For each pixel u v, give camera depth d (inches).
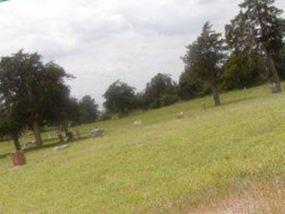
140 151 1325.0
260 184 641.0
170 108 4608.8
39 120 3415.4
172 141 1353.3
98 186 1003.3
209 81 3580.2
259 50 3358.8
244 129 1203.9
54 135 3922.2
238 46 3425.2
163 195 748.6
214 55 3553.2
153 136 1657.2
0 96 3351.4
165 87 5428.2
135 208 728.3
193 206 652.7
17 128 3353.8
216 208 618.2
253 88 3880.4
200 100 4542.3
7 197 1142.3
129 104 5551.2
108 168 1193.4
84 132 3796.8
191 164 964.0
